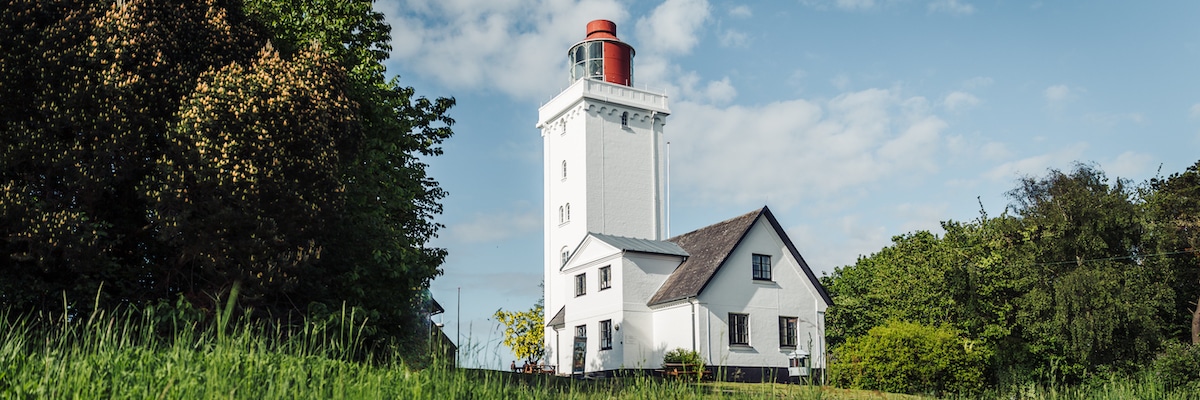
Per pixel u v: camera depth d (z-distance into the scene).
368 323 19.11
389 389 10.01
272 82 17.52
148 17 18.09
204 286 18.17
